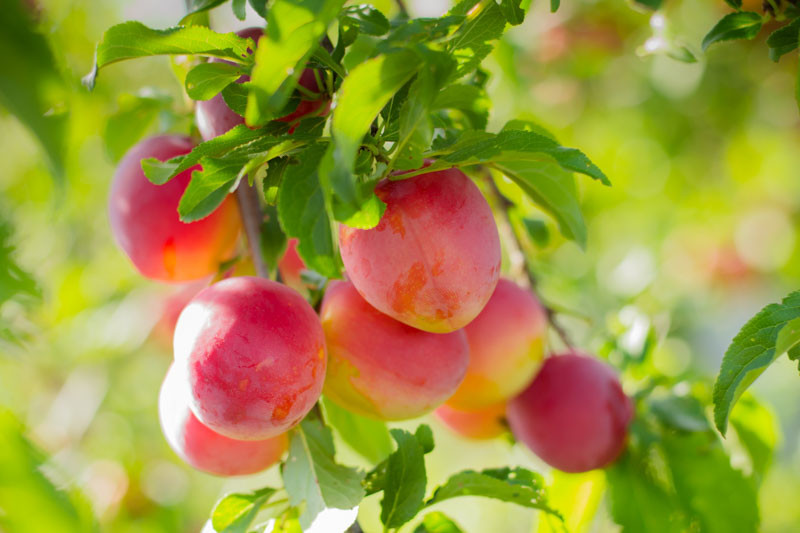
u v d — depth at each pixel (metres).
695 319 1.08
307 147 0.53
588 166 0.53
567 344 0.67
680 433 0.67
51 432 0.98
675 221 1.31
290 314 0.56
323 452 0.58
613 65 1.18
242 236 0.63
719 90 1.17
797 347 0.56
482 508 1.23
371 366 0.58
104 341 0.98
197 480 1.20
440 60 0.50
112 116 0.66
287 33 0.49
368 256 0.56
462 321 0.56
